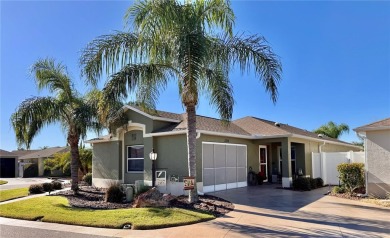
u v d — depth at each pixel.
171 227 9.04
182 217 9.85
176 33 11.38
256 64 12.29
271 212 10.91
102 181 20.45
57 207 12.34
